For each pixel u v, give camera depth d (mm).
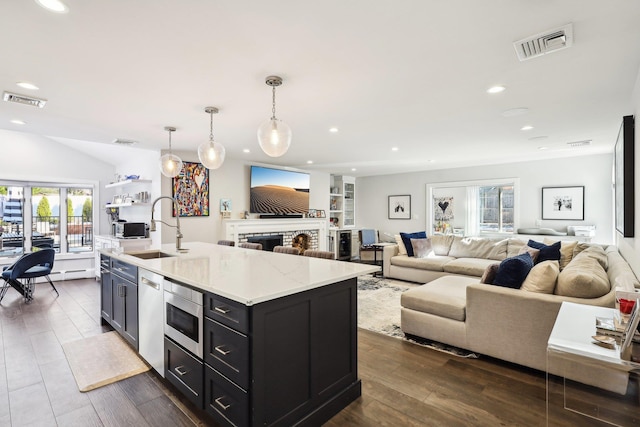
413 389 2201
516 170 6402
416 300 3021
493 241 5480
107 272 3299
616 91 2643
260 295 1555
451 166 6988
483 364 2562
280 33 1771
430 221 7637
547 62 2127
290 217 6793
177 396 2131
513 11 1574
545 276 2412
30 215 5898
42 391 2195
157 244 5145
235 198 6004
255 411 1562
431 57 2053
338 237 8172
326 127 3760
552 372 1652
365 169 7516
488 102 2904
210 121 3432
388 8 1548
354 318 2152
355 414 1938
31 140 5820
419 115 3291
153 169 5277
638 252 2432
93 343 2982
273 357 1646
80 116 3287
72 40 1833
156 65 2156
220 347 1724
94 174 6504
